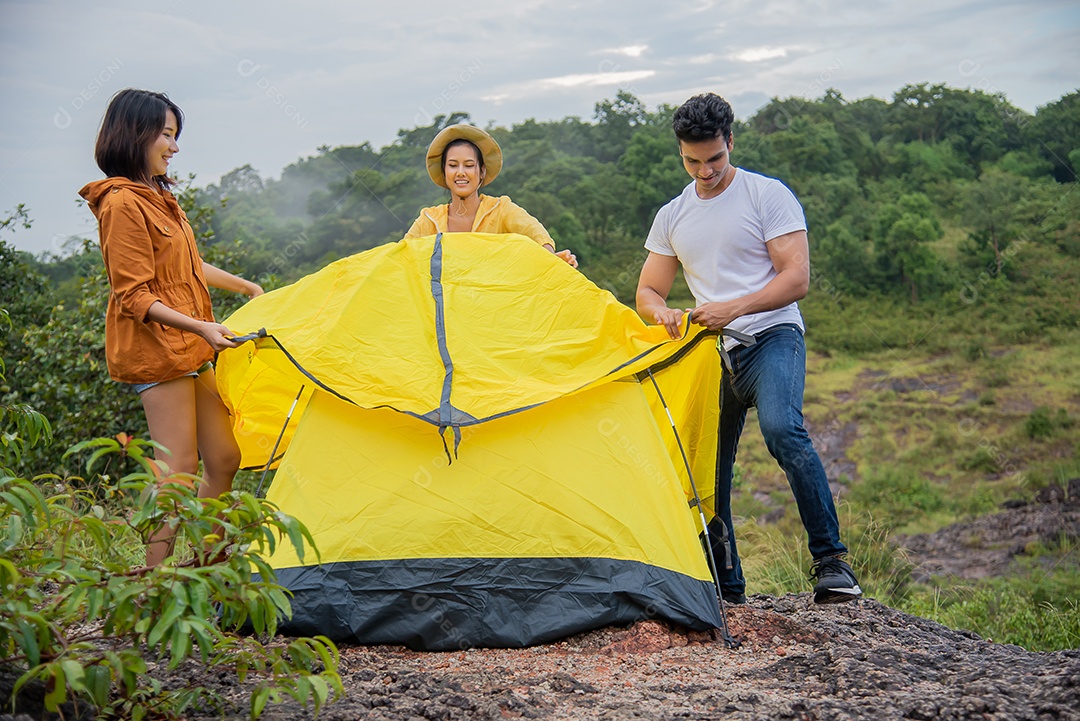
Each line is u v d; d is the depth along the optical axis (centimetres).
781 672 320
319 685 237
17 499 246
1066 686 271
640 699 289
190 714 264
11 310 955
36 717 237
